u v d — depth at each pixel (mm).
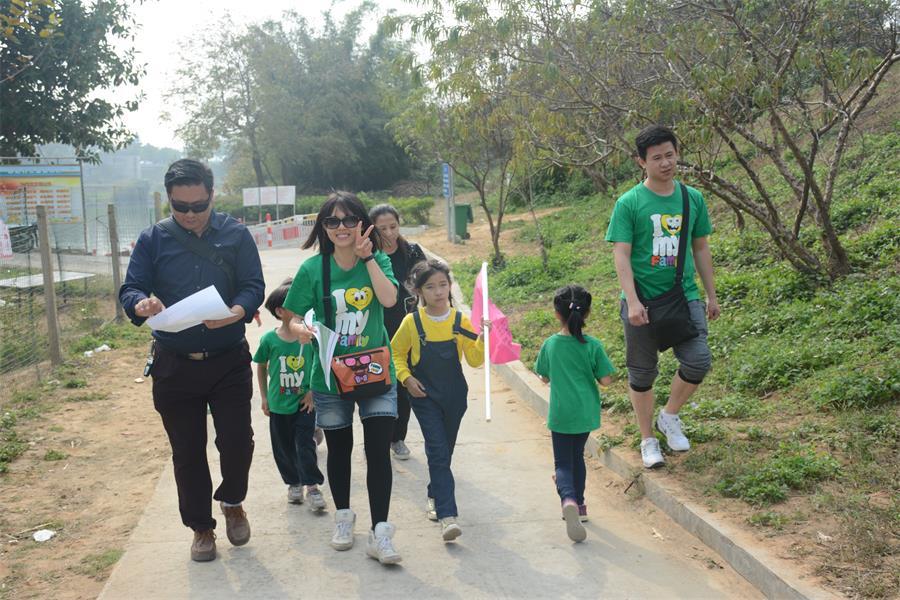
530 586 4312
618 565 4523
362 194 42688
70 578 4535
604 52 8945
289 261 22547
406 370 5027
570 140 10797
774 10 8203
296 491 5566
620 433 6312
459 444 6793
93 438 7102
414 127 17094
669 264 5316
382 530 4535
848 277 8102
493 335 5449
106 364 9922
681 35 8117
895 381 5738
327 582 4402
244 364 4566
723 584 4227
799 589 3803
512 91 10125
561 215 22359
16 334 9914
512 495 5656
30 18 13414
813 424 5625
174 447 4559
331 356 4453
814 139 8203
